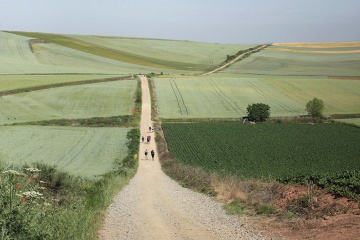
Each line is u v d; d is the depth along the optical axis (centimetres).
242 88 11944
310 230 1260
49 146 5612
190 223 1522
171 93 11044
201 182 2877
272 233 1287
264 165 4675
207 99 10606
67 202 1527
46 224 949
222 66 17562
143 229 1422
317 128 7662
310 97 11069
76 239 1019
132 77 12688
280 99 10812
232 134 6994
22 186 1049
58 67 13950
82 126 7531
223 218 1598
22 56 15550
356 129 7569
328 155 5400
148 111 9125
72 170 4091
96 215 1507
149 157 5688
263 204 1778
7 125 7062
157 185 3048
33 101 9156
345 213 1413
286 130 7431
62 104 9100
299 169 4303
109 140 6234
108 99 9762
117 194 2358
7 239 785
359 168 4406
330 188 1738
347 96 11169
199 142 6328
